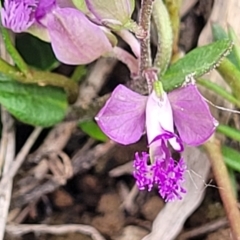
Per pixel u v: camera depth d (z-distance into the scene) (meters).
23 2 0.07
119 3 0.06
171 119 0.06
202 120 0.06
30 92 0.07
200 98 0.06
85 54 0.07
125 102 0.06
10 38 0.07
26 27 0.07
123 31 0.07
